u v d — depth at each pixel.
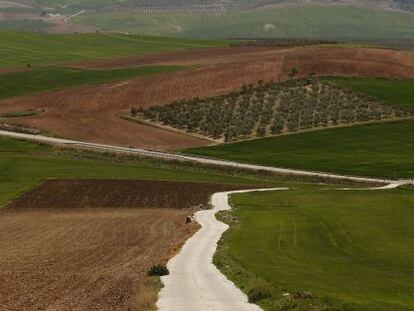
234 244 74.31
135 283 52.56
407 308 39.97
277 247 73.19
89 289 51.38
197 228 88.62
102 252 72.38
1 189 128.62
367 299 42.62
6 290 51.69
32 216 105.75
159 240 81.50
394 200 114.00
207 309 41.28
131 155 162.12
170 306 42.25
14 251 73.88
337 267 60.34
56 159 158.00
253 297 44.00
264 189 132.12
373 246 75.19
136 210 112.38
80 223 98.00
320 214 100.06
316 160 162.00
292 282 49.62
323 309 39.25
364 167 156.38
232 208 110.06
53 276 57.31
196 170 152.75
